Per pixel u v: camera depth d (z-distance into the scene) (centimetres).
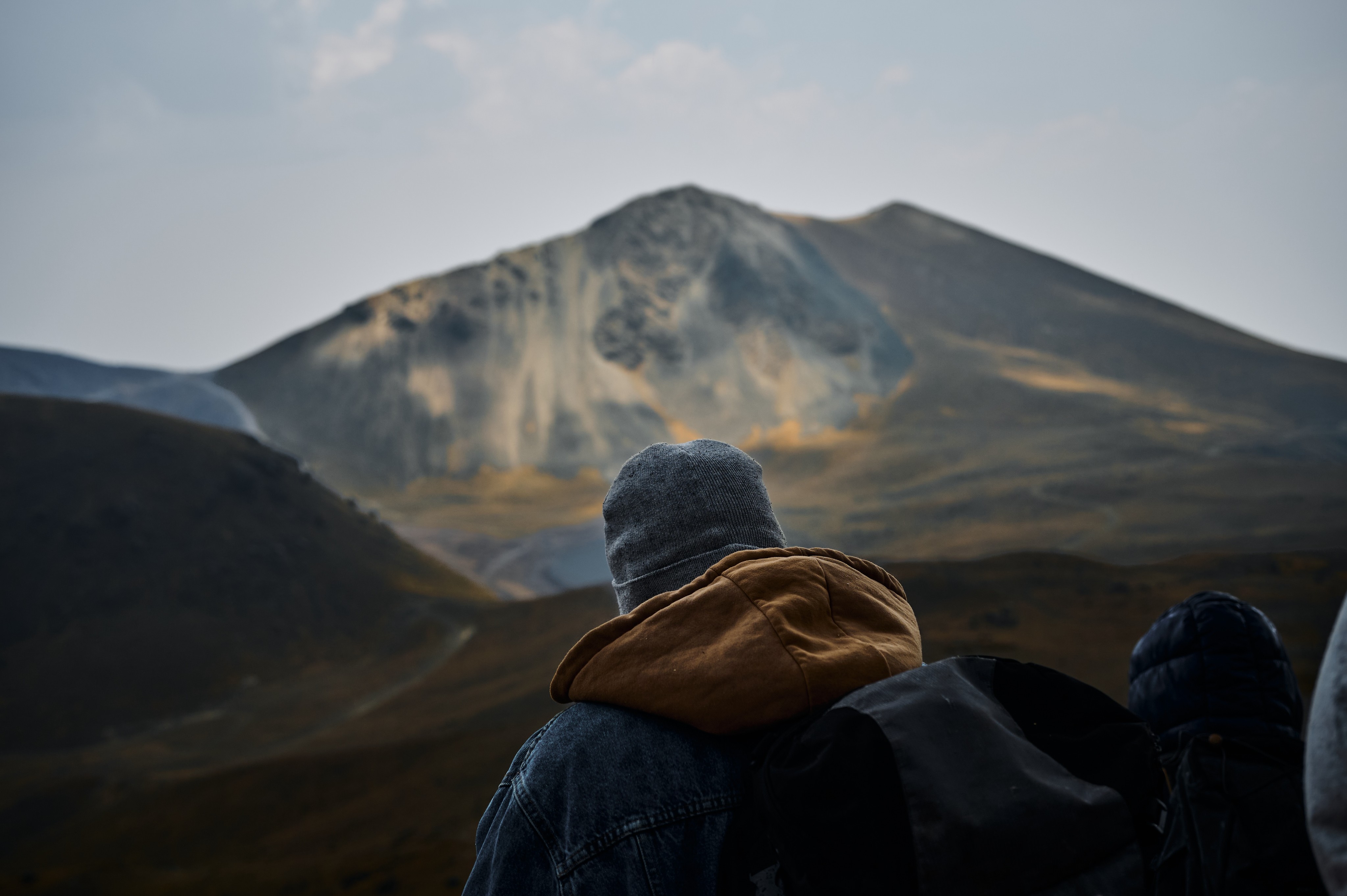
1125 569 10450
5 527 16350
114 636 14488
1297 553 10325
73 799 8425
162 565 16100
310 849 6438
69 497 17162
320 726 11569
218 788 7894
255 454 19638
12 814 8269
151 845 7231
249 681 13762
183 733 11875
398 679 13175
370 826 6638
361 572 17288
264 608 15638
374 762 7838
